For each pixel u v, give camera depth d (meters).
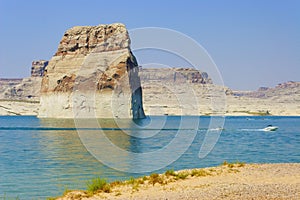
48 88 168.00
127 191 20.28
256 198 16.88
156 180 22.50
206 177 23.28
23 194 23.58
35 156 43.00
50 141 61.78
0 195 23.30
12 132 82.88
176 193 19.05
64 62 171.38
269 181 21.64
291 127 123.44
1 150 49.19
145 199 17.84
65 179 28.44
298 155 45.38
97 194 19.98
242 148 53.41
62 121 136.75
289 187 19.47
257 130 101.12
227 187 19.75
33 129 90.69
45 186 25.91
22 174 30.78
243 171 25.05
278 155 45.34
